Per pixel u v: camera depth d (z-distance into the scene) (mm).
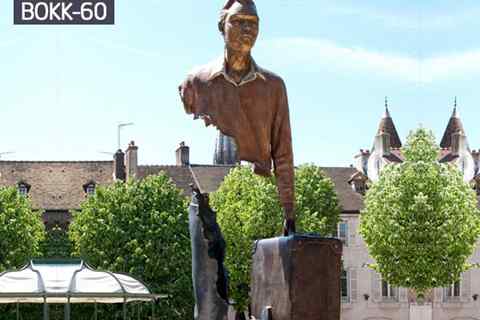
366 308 80438
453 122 109000
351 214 81125
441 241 62906
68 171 85812
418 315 80625
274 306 10750
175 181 83062
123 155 84500
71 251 66812
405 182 64562
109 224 61781
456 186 65062
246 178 65875
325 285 10523
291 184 11422
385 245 64188
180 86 11461
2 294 29609
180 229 62156
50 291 29984
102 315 58969
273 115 11328
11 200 64438
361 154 88125
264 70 11312
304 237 10555
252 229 63219
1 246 62938
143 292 31984
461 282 81312
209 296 11570
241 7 10984
